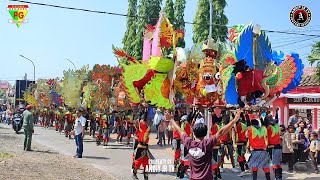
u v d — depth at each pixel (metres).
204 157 5.82
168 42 11.03
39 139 23.45
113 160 15.12
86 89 23.03
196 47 11.08
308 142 14.37
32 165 12.66
